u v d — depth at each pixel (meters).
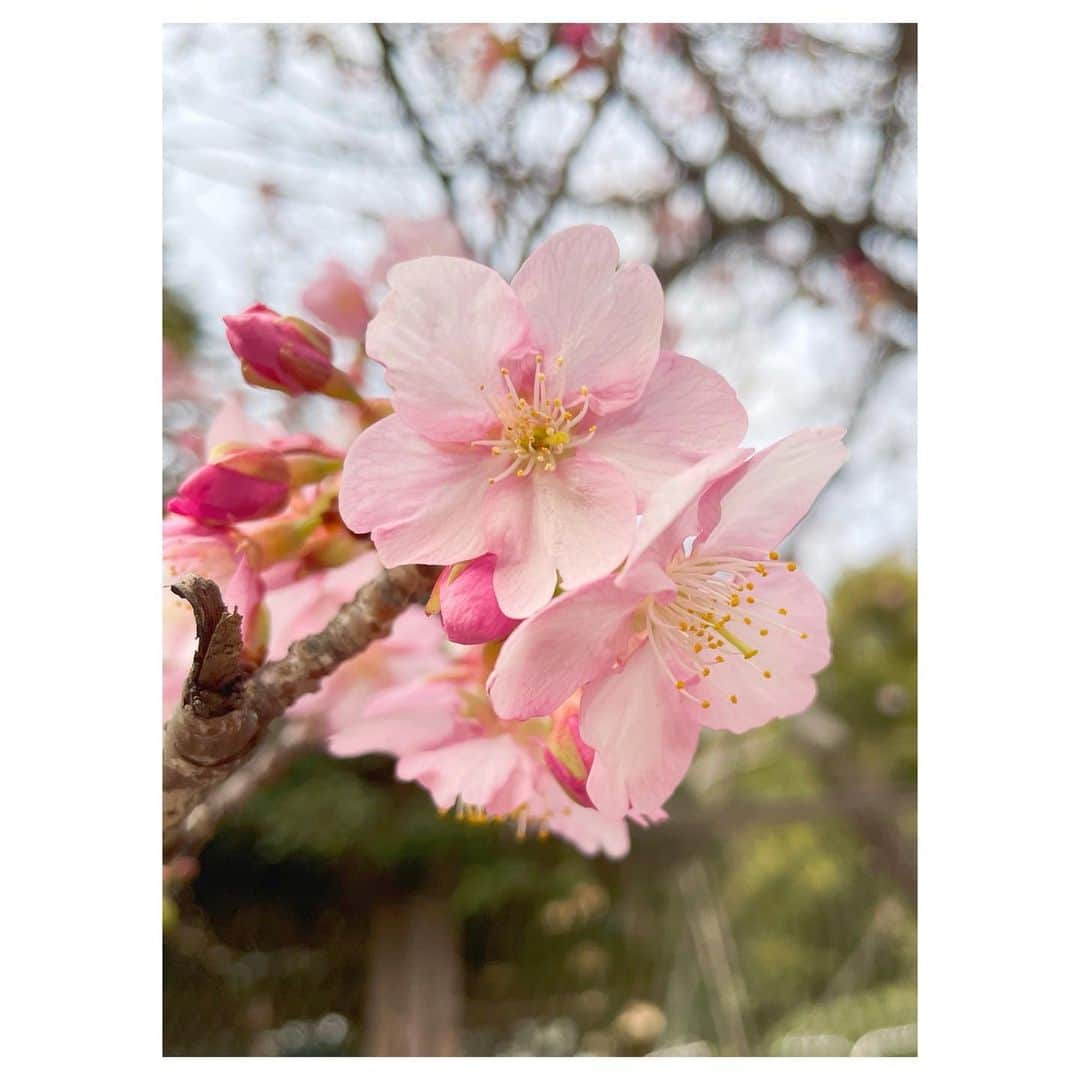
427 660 0.15
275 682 0.12
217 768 0.11
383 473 0.11
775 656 0.12
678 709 0.11
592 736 0.10
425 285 0.11
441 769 0.13
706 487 0.10
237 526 0.12
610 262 0.11
